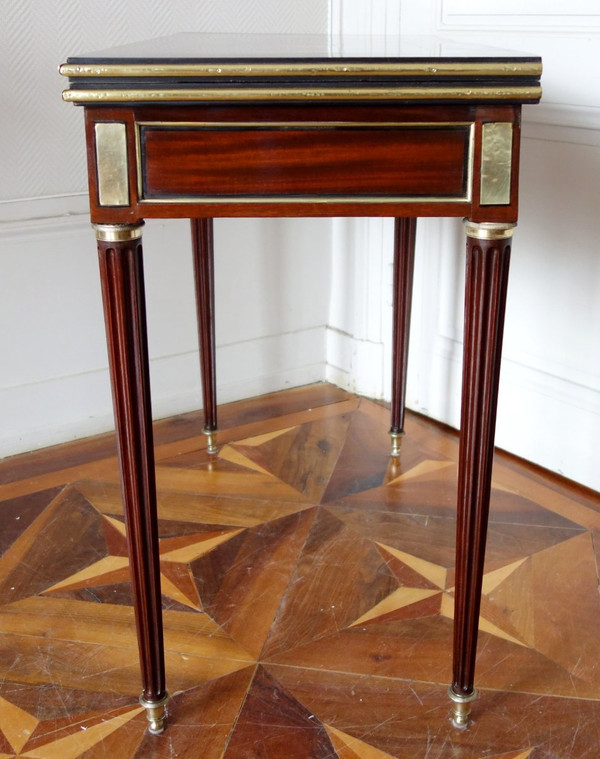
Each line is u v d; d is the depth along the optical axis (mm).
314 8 1625
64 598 1131
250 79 697
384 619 1088
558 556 1219
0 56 1344
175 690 972
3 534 1278
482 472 825
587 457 1404
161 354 1659
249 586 1153
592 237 1319
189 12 1497
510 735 907
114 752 888
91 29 1412
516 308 1474
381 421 1677
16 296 1468
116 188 731
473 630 882
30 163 1417
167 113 718
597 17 1226
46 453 1545
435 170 743
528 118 1359
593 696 961
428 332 1646
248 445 1570
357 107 722
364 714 937
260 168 738
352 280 1763
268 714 937
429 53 815
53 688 976
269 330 1784
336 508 1349
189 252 1630
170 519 1319
